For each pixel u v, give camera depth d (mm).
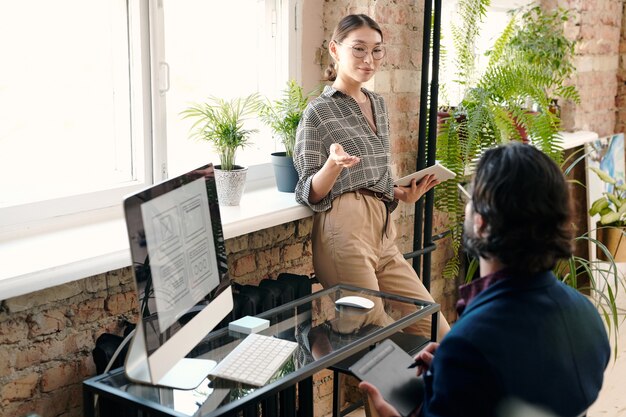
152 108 2775
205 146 3068
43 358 2291
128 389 1848
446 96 3844
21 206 2404
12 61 2395
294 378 1905
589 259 4883
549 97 4863
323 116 2891
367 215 2945
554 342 1367
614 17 5375
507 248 1380
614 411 3426
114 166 2758
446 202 3646
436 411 1369
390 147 3455
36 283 2037
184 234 1882
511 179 1375
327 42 3459
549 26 4633
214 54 3068
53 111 2531
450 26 3908
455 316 4223
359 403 3295
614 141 5289
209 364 1983
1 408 2199
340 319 2322
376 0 3256
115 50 2707
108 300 2461
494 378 1320
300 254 3252
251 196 3098
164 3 2822
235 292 2742
